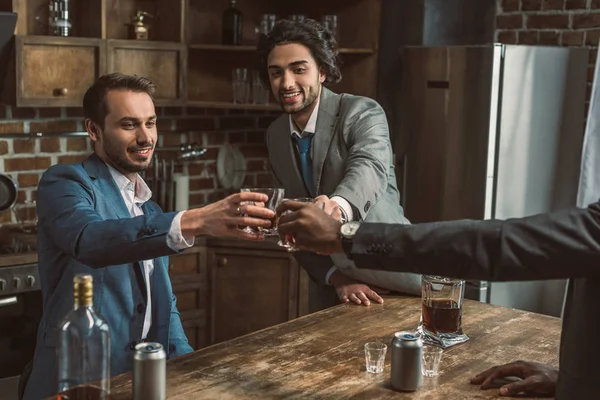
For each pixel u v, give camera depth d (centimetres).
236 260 413
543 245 144
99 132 226
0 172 388
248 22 452
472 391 182
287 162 286
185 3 419
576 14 410
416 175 400
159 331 232
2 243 384
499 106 373
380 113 274
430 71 388
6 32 357
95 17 396
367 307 249
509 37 435
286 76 267
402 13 414
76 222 204
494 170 377
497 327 230
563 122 403
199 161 455
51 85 372
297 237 167
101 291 217
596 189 379
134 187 237
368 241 157
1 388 354
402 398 177
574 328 151
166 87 416
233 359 199
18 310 356
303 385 183
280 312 412
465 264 148
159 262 233
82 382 163
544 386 178
